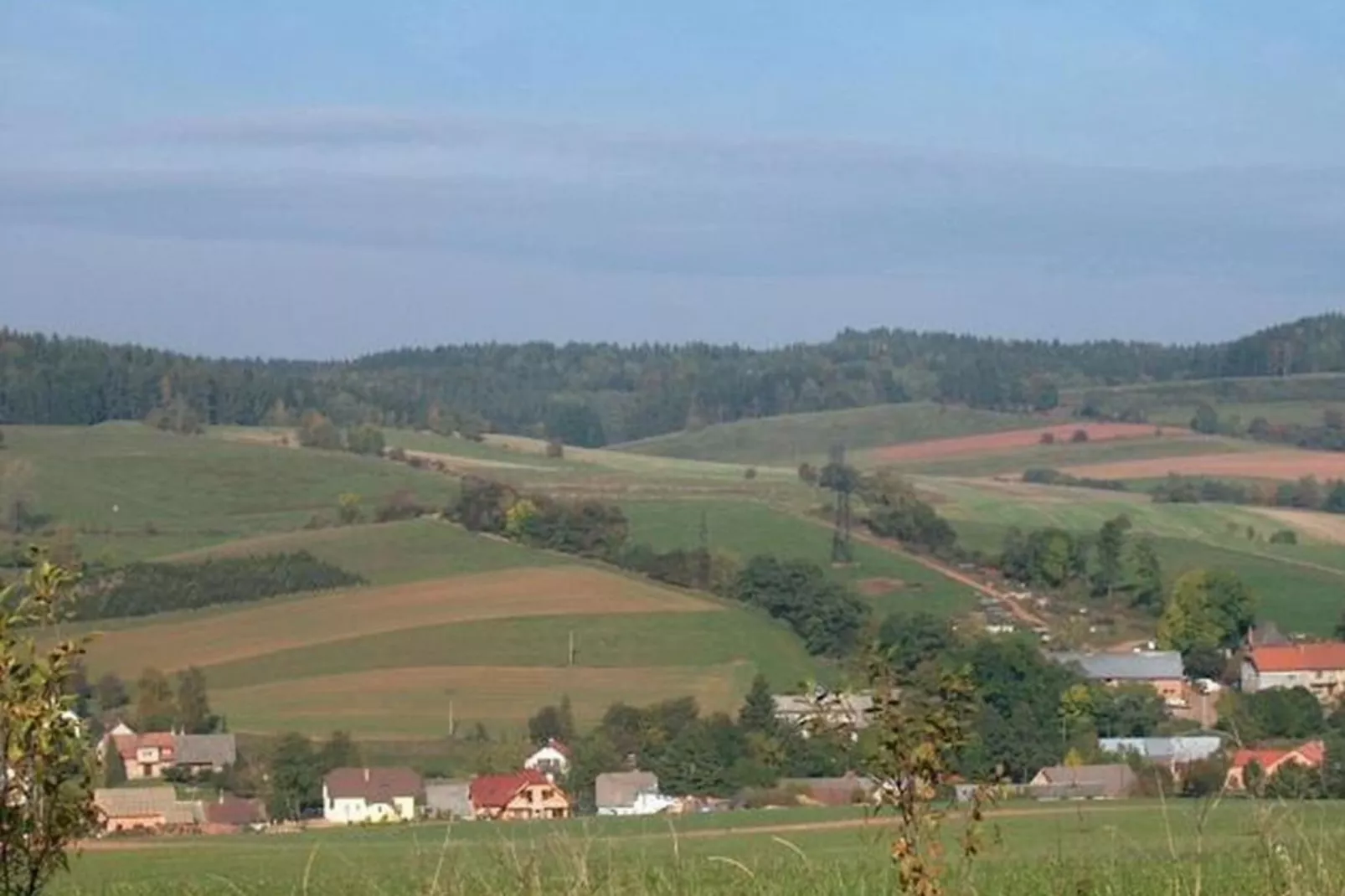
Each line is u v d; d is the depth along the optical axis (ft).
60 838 24.11
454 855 33.47
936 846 26.78
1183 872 33.47
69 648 24.34
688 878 34.37
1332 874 28.25
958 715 26.91
